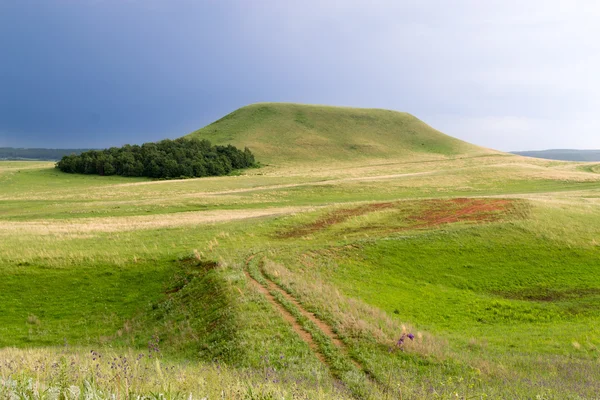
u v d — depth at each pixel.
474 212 41.84
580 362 15.41
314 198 71.81
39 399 4.39
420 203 48.03
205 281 23.33
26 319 21.64
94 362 8.56
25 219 53.19
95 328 20.92
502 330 20.83
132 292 24.56
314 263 28.27
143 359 11.59
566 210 40.66
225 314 17.75
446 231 34.84
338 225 40.66
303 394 7.32
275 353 13.35
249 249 30.39
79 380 5.26
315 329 15.26
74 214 56.94
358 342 14.14
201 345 15.69
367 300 23.30
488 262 30.25
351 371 11.81
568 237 33.56
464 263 30.09
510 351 17.11
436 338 16.92
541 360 15.41
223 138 184.50
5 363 7.43
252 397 5.80
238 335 15.15
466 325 21.70
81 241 32.91
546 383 12.26
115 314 22.34
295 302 18.83
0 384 4.56
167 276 26.06
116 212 57.94
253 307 17.84
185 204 63.22
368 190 78.88
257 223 40.62
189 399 4.88
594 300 25.06
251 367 12.25
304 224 40.91
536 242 32.88
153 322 20.62
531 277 28.31
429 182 86.88
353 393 10.13
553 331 20.58
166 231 37.56
